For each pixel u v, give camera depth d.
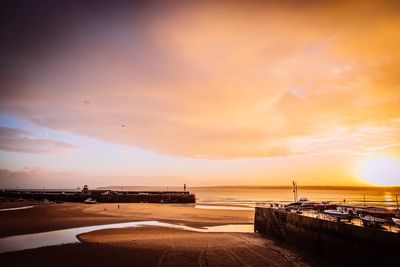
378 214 27.33
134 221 41.41
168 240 27.52
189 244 25.83
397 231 16.98
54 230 32.81
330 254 21.11
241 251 23.67
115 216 47.06
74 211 54.09
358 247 18.28
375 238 16.92
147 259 20.69
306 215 26.66
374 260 16.92
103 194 88.31
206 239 28.44
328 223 21.50
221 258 21.39
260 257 21.97
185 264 19.73
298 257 22.17
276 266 19.78
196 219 44.66
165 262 20.08
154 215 49.12
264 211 32.91
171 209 60.69
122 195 85.56
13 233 30.89
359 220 23.52
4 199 87.69
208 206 71.69
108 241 26.70
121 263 19.64
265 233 32.06
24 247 24.45
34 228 33.97
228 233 32.75
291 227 27.17
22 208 59.31
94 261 20.02
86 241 26.69
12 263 19.55
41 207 62.12
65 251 22.69
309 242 23.94
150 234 30.92
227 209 61.88
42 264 19.33
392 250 15.70
